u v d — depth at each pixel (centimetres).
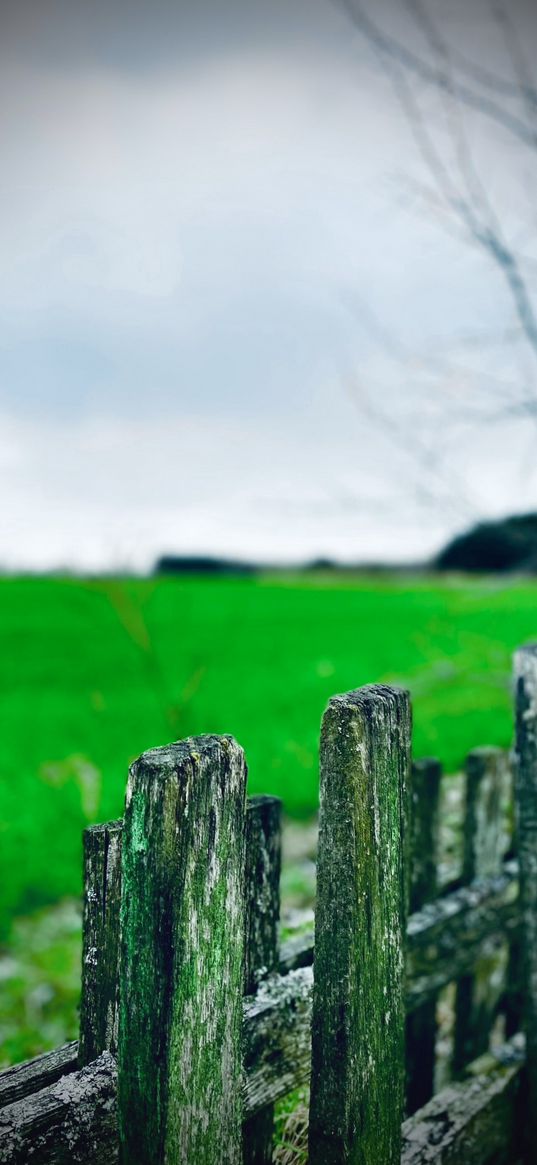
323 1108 130
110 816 492
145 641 291
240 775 110
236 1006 113
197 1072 108
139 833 103
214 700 830
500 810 223
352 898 124
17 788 564
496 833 222
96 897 118
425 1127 185
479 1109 191
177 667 993
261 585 2130
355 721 121
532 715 185
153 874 102
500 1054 212
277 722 769
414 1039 204
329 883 125
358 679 1027
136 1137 107
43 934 400
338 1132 129
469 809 216
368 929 128
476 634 358
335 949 126
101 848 117
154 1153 105
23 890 431
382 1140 138
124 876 105
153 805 102
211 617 1606
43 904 432
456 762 575
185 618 1467
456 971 207
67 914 423
